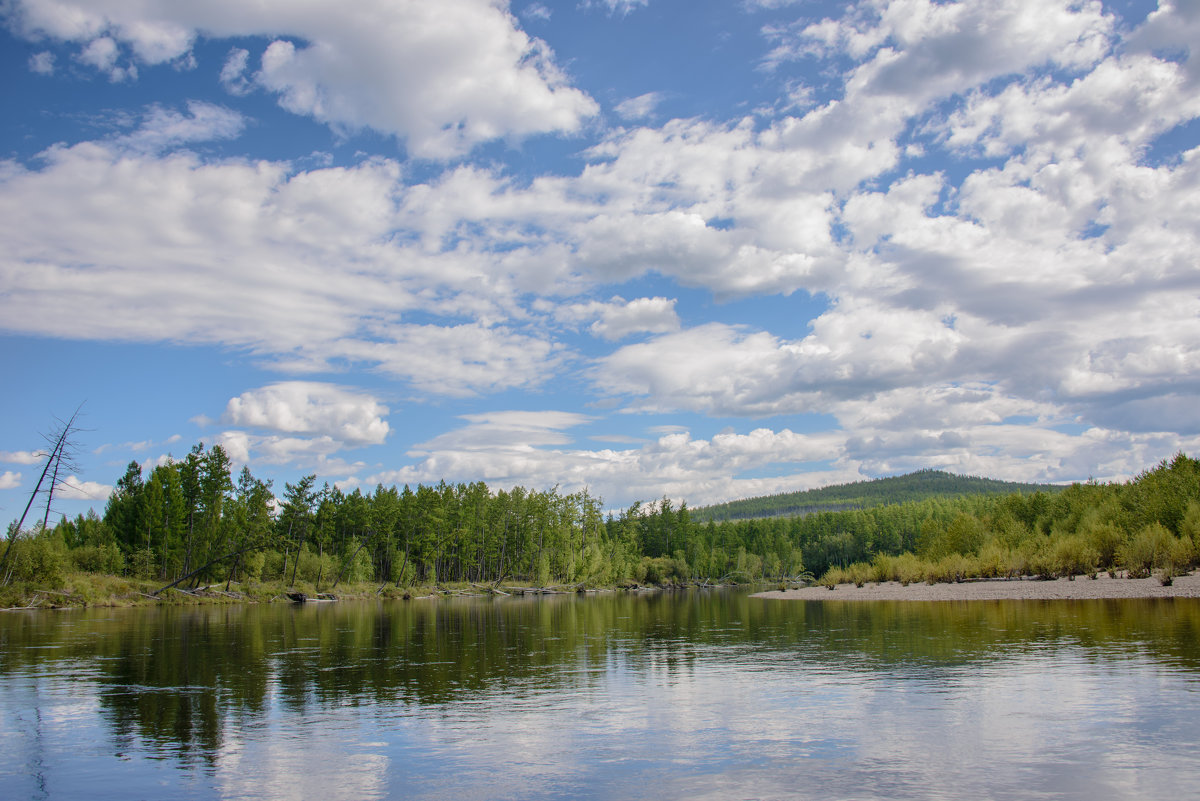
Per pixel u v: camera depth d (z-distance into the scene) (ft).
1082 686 61.46
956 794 35.53
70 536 371.97
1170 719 49.44
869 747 45.06
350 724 54.08
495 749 46.47
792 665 81.46
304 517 338.75
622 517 643.86
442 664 87.15
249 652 100.17
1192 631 95.66
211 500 321.32
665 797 36.32
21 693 67.77
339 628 143.64
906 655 85.87
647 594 409.69
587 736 49.60
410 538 399.65
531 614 198.08
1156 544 203.82
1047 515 322.55
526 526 483.51
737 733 49.70
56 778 41.11
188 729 52.95
